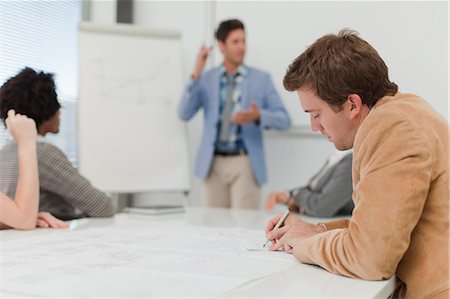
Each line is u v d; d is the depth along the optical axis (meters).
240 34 2.66
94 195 1.59
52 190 1.52
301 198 1.93
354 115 0.84
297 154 2.90
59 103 1.53
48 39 3.17
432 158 0.75
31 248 0.96
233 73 2.73
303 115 2.87
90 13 3.47
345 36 0.86
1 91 1.45
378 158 0.74
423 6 2.40
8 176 1.40
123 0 3.40
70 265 0.79
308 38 2.85
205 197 2.79
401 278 0.81
